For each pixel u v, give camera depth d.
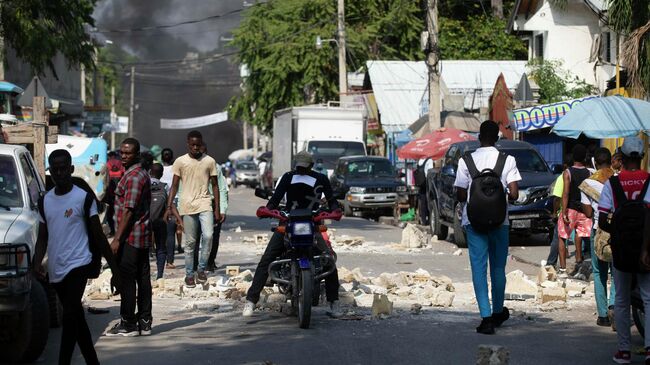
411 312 11.28
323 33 52.81
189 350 8.97
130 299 9.70
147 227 9.74
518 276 12.89
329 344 9.25
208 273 15.49
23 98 19.97
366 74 48.84
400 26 54.78
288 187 10.76
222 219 14.14
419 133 32.50
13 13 24.48
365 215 34.19
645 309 8.09
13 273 7.98
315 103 53.94
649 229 7.89
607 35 34.16
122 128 66.25
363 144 36.53
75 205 7.87
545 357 8.60
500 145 21.67
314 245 10.52
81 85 53.78
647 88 16.05
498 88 32.47
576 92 33.53
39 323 8.40
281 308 11.41
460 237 20.39
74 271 7.80
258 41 54.44
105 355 8.77
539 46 38.09
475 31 53.56
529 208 19.61
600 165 10.62
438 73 27.89
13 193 9.46
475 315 11.10
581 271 14.72
